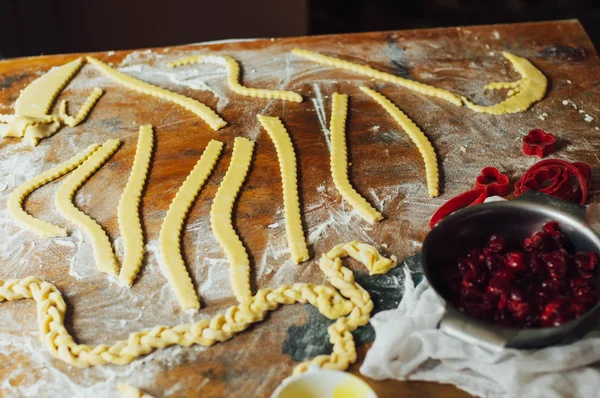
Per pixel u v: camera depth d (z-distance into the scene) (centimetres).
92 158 107
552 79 118
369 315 85
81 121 114
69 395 80
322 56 125
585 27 212
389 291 88
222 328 84
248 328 85
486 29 130
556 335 75
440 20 220
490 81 118
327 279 90
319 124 112
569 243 83
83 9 180
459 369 79
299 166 105
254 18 189
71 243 96
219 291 89
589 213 91
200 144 109
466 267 82
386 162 104
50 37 181
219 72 123
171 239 95
